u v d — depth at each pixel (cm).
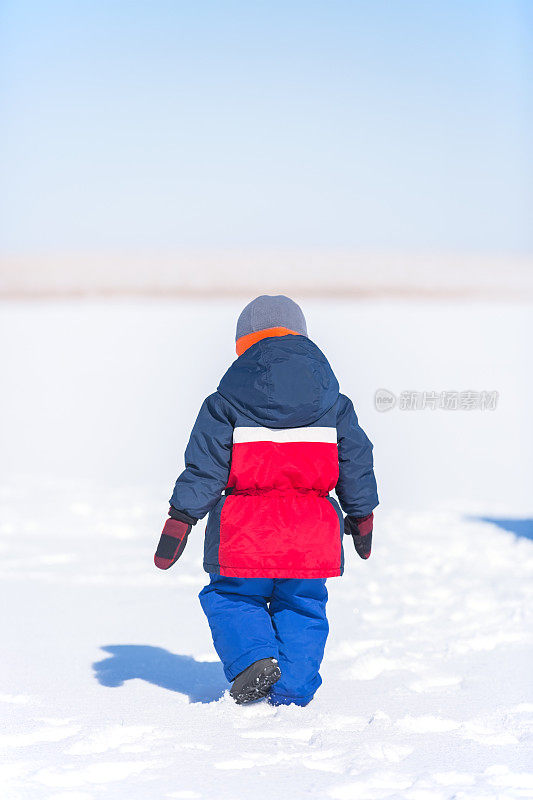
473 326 4800
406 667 696
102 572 1061
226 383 589
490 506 1517
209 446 581
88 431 2386
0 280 8975
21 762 479
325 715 561
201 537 1293
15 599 927
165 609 895
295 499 586
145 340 4325
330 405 595
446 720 554
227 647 576
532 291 8381
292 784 450
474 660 712
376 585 997
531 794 436
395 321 4994
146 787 445
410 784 451
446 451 2088
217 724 546
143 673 680
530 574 1039
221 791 441
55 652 739
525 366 3462
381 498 1598
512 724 549
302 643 593
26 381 3272
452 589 973
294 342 601
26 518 1384
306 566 577
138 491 1634
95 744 507
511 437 2267
